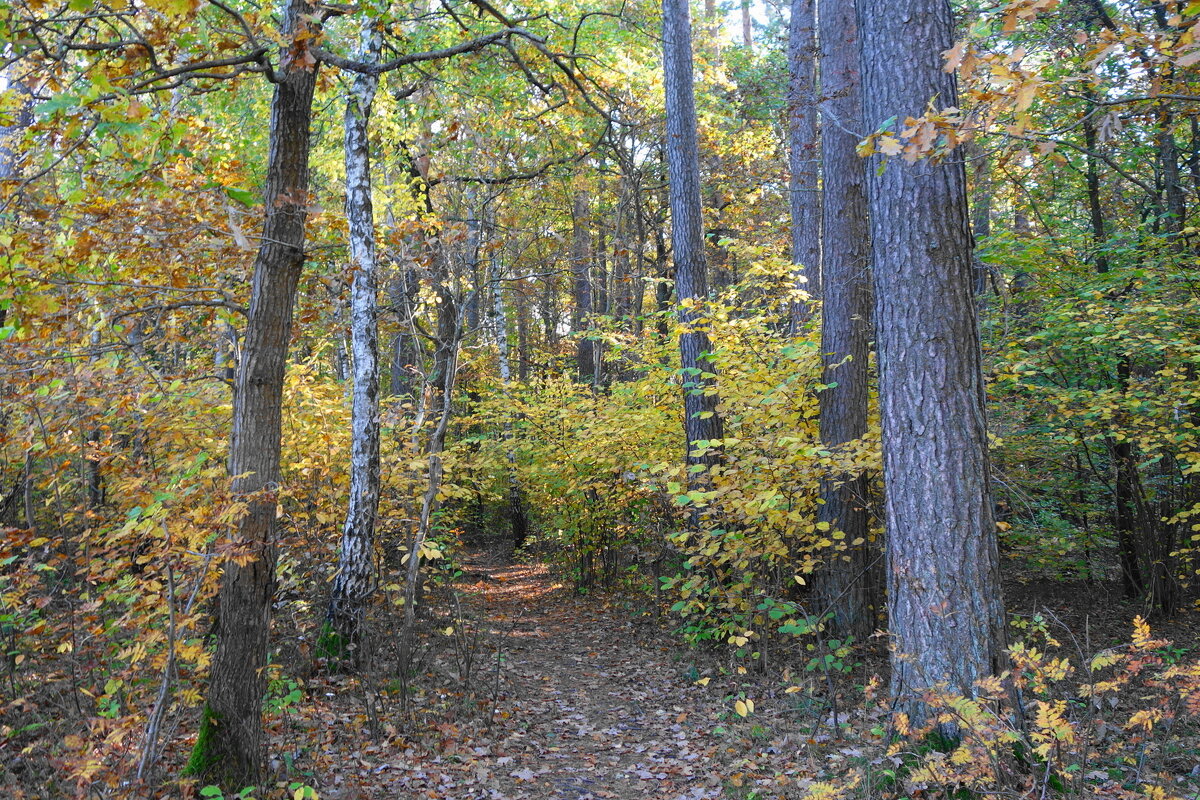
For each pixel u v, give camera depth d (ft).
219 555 12.46
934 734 14.40
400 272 28.66
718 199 58.49
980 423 15.02
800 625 20.57
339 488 25.70
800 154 43.73
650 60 44.60
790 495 22.70
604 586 41.55
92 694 14.47
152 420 19.43
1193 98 11.92
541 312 77.82
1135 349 25.77
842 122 27.04
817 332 30.09
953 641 14.48
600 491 37.68
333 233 25.90
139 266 18.13
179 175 18.53
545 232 46.32
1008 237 26.76
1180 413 28.37
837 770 15.65
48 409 16.89
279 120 13.87
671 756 18.47
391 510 27.09
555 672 26.68
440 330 38.96
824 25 27.99
